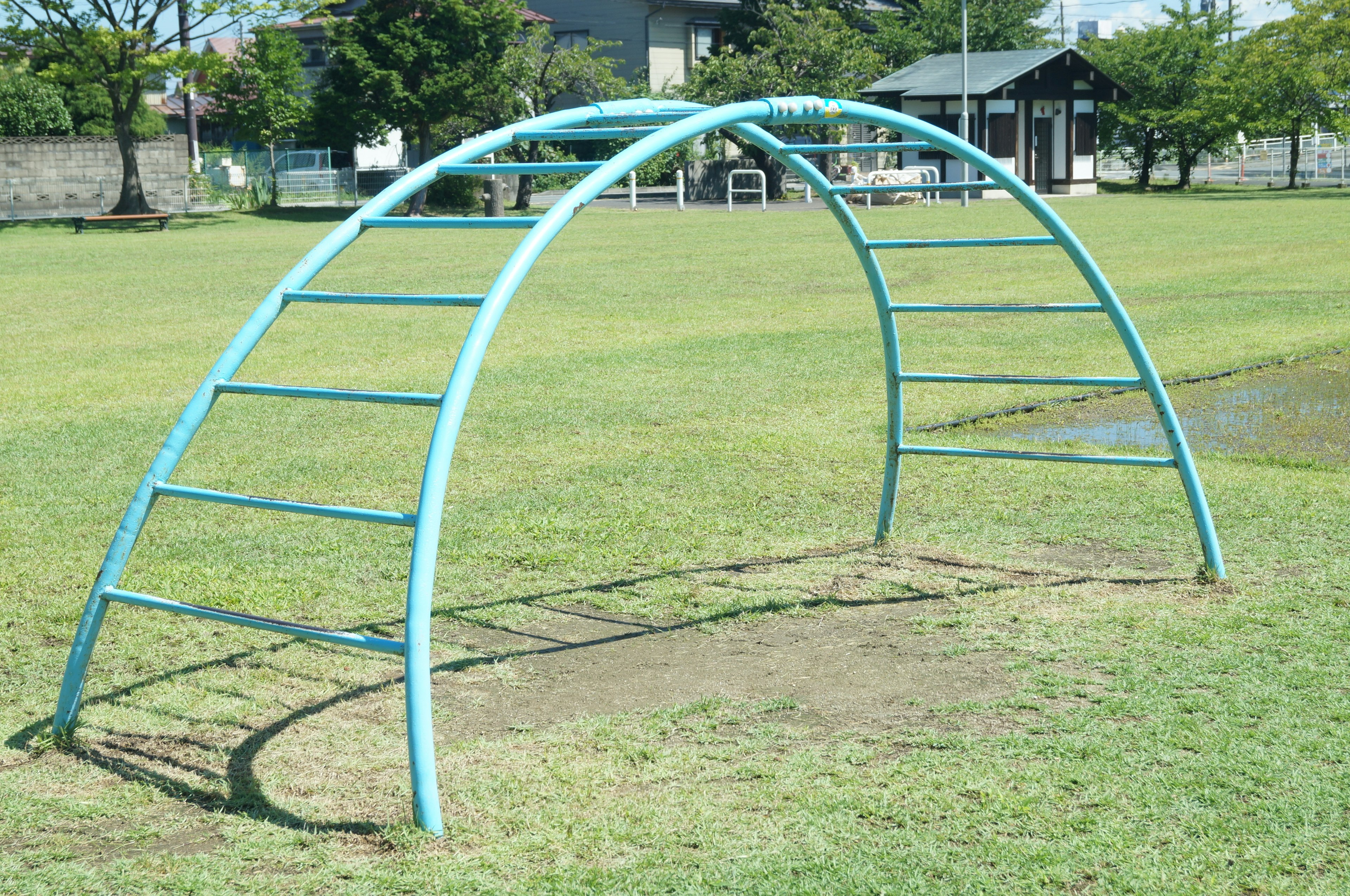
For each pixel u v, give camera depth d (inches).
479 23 1312.7
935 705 135.9
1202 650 149.3
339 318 497.4
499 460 260.5
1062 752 123.1
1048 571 182.5
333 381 358.3
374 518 111.7
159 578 185.8
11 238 1011.3
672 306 517.3
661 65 1884.8
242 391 123.7
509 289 113.0
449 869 104.3
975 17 1893.5
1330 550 187.2
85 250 879.1
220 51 2529.5
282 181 1497.3
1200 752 122.2
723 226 1028.5
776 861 104.3
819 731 130.3
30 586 183.3
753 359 383.9
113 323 489.1
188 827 113.0
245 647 158.1
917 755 123.6
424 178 133.4
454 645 158.2
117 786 121.0
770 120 142.7
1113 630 157.5
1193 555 187.2
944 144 164.1
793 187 1784.0
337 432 291.6
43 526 215.0
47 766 125.5
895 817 111.3
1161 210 1125.7
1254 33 1505.9
